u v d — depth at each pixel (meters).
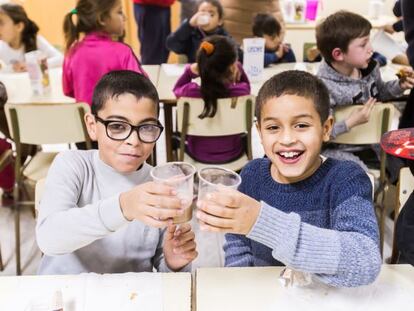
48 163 2.31
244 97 2.16
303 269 0.82
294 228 0.80
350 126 1.97
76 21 2.39
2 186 2.62
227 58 2.10
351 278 0.82
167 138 2.51
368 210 0.95
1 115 2.31
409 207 1.26
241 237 1.21
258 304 0.91
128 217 0.86
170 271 1.14
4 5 2.94
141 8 4.17
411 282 0.98
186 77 2.46
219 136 2.33
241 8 3.66
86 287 0.96
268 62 3.00
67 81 2.43
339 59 2.10
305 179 1.09
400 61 2.89
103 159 1.16
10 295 0.93
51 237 0.95
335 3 4.56
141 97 1.07
